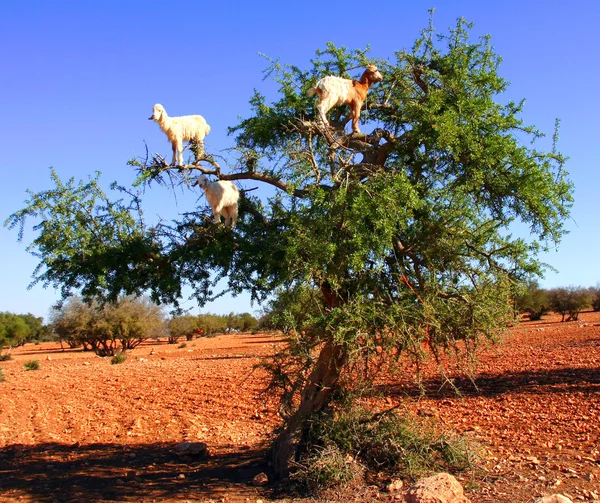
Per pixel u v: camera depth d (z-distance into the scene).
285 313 8.59
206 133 9.74
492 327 9.40
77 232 9.28
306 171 8.50
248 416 16.77
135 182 8.96
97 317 48.06
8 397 21.81
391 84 10.17
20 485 11.23
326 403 9.96
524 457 10.61
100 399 21.05
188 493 9.92
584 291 69.31
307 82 10.37
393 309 8.62
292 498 9.04
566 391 16.78
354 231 7.93
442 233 8.80
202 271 9.87
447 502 7.71
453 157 8.70
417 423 10.84
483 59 9.45
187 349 52.97
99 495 10.27
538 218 8.73
